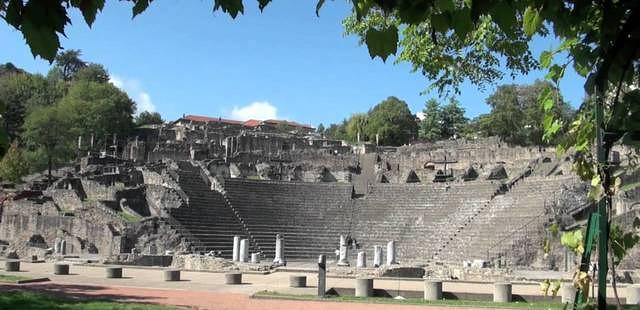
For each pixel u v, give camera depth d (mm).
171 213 55875
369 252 58781
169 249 51531
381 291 28797
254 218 61656
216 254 52906
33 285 27781
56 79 158500
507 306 23938
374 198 67312
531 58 14203
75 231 55844
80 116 114375
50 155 82250
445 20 4324
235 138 102688
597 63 5047
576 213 46750
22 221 60656
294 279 31297
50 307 18812
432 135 130500
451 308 23719
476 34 12633
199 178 65875
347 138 142375
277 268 41938
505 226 51625
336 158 87125
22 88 129625
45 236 58062
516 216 52406
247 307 22938
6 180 72312
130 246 51875
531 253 46656
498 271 36969
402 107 136375
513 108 101250
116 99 121688
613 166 5250
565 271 42062
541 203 51906
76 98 119875
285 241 59250
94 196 63594
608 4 4430
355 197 69375
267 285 32281
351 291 28766
